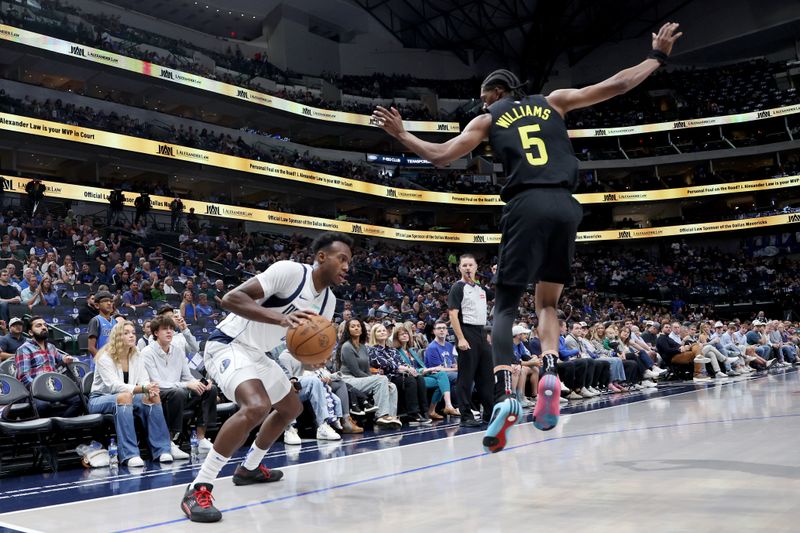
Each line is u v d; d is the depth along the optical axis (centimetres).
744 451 348
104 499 372
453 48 4012
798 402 613
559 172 286
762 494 246
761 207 3644
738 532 199
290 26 3506
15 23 2353
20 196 2211
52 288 1145
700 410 615
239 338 352
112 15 3036
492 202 3575
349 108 3409
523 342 1045
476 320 702
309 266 337
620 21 3812
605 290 3381
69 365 672
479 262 3419
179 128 2911
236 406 703
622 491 274
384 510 280
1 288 1091
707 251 3722
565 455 395
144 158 2595
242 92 3003
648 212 3988
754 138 3631
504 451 437
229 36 3666
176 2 3297
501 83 317
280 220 2923
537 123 295
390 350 866
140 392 561
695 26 3862
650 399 837
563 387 961
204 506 292
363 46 3825
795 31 3684
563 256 289
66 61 2469
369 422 834
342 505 299
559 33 3800
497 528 231
